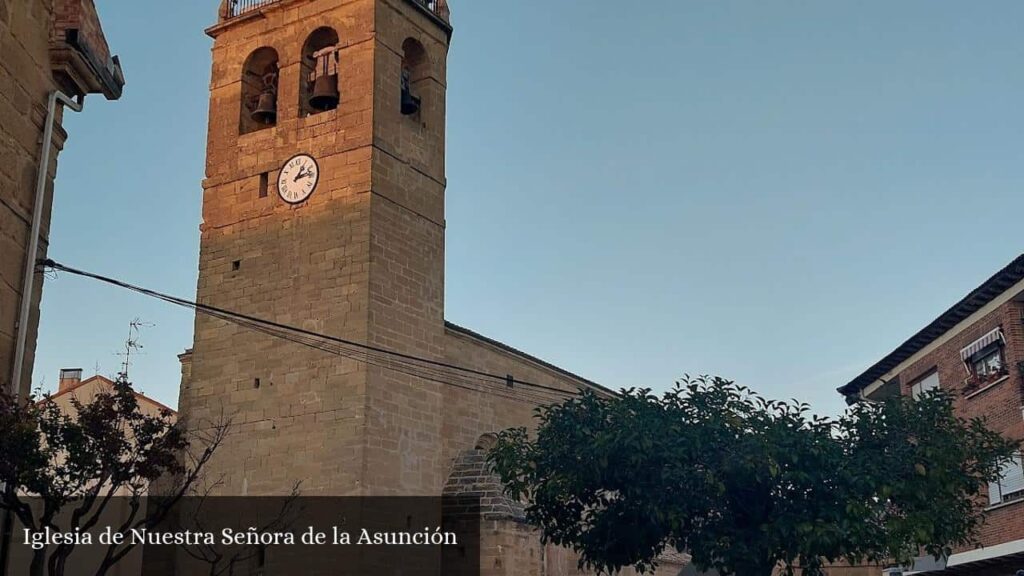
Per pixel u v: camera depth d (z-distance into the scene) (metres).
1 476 15.70
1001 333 33.53
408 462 34.12
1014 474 32.97
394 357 34.47
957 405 36.41
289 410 34.22
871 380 43.25
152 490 35.41
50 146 18.02
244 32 39.28
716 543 22.19
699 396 23.59
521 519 35.44
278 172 37.03
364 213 34.78
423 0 39.72
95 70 18.73
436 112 38.78
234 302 36.56
